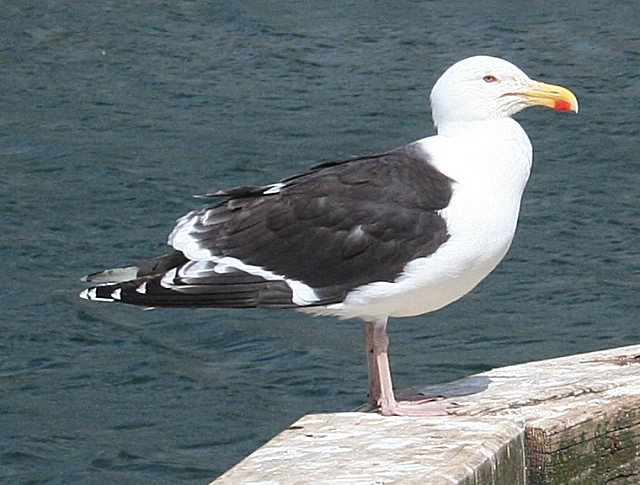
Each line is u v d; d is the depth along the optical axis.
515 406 6.94
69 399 13.15
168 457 12.02
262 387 13.37
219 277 7.58
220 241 7.69
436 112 7.80
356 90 22.48
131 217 17.48
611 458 6.71
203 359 14.04
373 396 7.65
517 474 6.46
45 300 15.23
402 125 20.77
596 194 18.00
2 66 23.94
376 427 6.66
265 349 14.20
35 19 26.36
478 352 13.78
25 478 11.65
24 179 18.84
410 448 6.29
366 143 20.05
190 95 22.45
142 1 27.75
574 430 6.57
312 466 6.10
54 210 17.67
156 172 19.00
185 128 20.88
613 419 6.71
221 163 19.33
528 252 16.30
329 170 7.81
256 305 7.54
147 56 24.47
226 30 25.86
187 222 7.85
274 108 21.70
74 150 19.89
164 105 22.03
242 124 21.00
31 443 12.22
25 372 13.71
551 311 14.80
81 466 11.84
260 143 20.11
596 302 14.96
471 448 6.23
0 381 13.48
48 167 19.28
